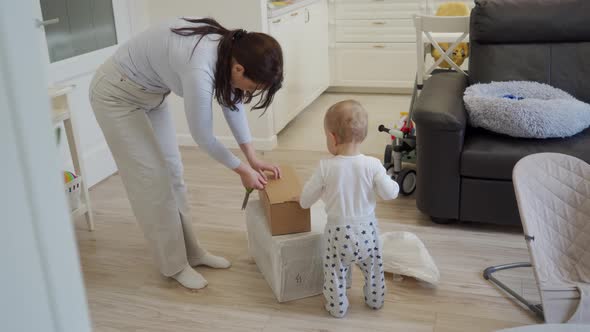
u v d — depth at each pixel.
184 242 2.32
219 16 3.63
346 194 1.89
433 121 2.49
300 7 4.24
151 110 2.15
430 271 2.22
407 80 5.04
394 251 2.31
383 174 1.89
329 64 5.19
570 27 2.83
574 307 1.70
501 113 2.53
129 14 3.57
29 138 0.35
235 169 2.04
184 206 2.34
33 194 0.36
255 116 3.80
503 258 2.41
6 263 0.34
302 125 4.39
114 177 3.50
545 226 1.88
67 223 0.38
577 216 1.89
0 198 0.33
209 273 2.39
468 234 2.62
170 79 1.89
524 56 2.90
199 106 1.80
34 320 0.37
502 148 2.50
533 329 1.33
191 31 1.83
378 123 4.31
